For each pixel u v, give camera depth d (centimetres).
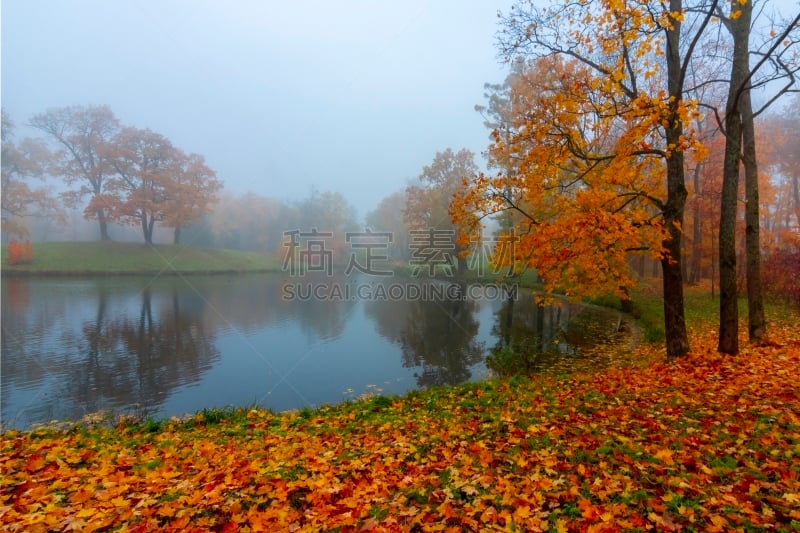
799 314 1348
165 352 1361
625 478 341
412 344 1512
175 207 4312
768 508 284
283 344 1500
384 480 379
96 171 4144
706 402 526
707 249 2412
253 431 595
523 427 499
